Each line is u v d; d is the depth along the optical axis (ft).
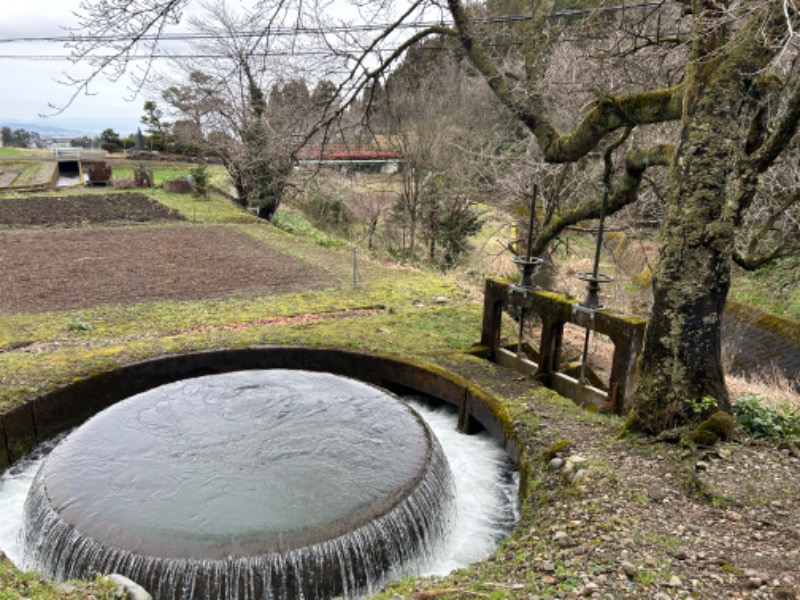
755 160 15.40
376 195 79.51
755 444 16.28
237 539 13.85
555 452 17.24
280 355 27.12
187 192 87.10
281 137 32.89
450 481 19.13
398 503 15.72
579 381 22.86
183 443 18.30
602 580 10.96
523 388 23.11
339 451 17.98
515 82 27.30
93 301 34.83
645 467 15.48
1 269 42.37
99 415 20.26
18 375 22.88
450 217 59.82
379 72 27.76
